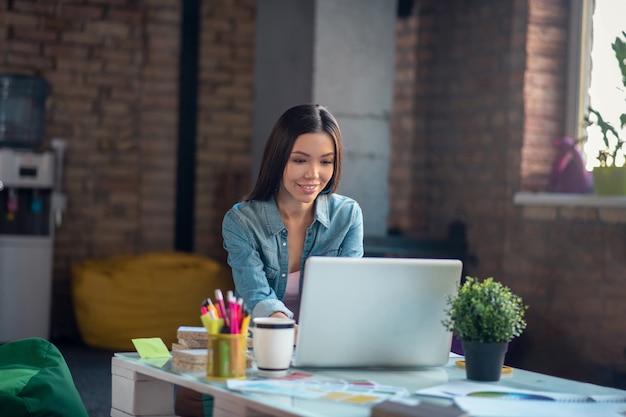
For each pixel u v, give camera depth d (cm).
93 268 683
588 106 587
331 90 593
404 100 692
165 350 264
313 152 276
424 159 683
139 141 750
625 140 539
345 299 241
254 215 290
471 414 198
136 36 745
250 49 777
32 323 672
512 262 600
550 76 600
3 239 664
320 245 296
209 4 765
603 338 532
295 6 604
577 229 552
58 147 701
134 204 750
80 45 731
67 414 291
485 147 631
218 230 770
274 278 294
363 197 602
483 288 243
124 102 745
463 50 653
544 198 570
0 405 280
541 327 572
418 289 248
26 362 325
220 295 235
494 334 238
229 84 773
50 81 725
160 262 687
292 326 235
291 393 211
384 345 249
